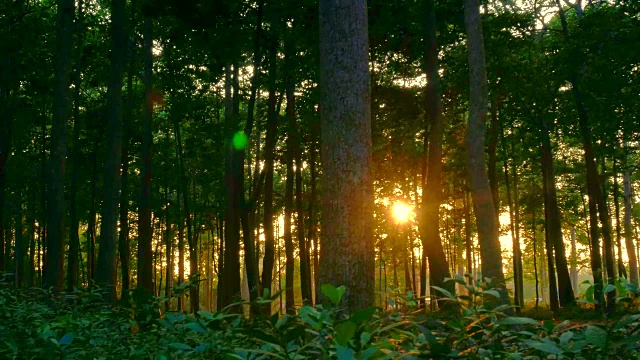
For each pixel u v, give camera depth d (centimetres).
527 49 2894
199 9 1919
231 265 2212
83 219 3684
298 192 2792
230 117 2328
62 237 1467
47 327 360
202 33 2023
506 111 2838
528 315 2142
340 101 715
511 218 3334
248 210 2273
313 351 259
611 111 2345
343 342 207
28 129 3025
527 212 3834
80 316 489
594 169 2627
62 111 1498
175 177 3653
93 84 2936
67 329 397
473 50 1324
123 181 2948
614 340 256
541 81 2628
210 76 2619
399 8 2052
